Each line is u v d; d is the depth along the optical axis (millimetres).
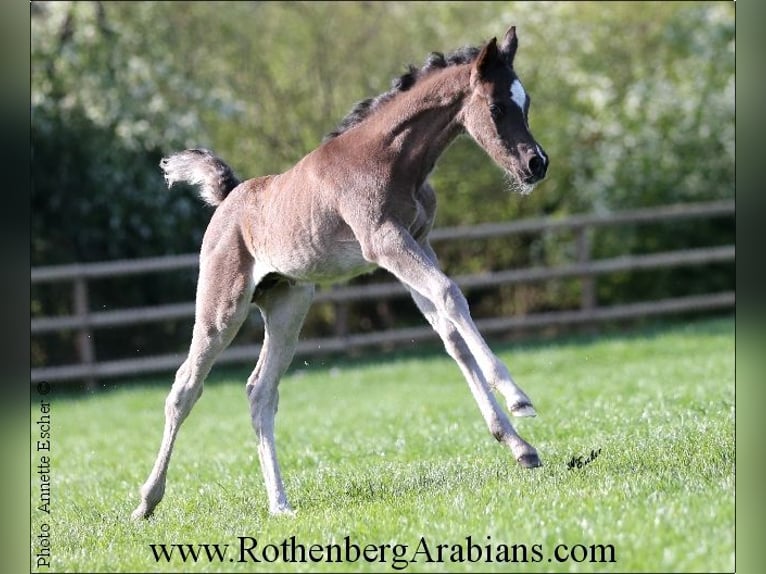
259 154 27328
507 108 8883
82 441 16062
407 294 25719
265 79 27031
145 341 25688
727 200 27453
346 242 9312
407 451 11844
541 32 27484
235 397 20062
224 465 12242
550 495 8023
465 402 16125
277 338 9969
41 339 25219
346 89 27250
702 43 27234
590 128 27500
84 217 25078
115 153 24422
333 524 8094
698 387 14367
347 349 23719
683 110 27188
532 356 21484
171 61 25266
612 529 7012
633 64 27797
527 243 27719
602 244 27188
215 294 9828
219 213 10023
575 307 27797
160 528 8930
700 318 26781
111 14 24875
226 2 26016
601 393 15016
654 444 9977
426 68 9375
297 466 11891
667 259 24359
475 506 8008
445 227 27750
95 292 25359
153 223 25031
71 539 8930
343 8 26891
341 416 15891
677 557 6461
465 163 26859
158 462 9773
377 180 9031
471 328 8570
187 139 24844
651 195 27453
